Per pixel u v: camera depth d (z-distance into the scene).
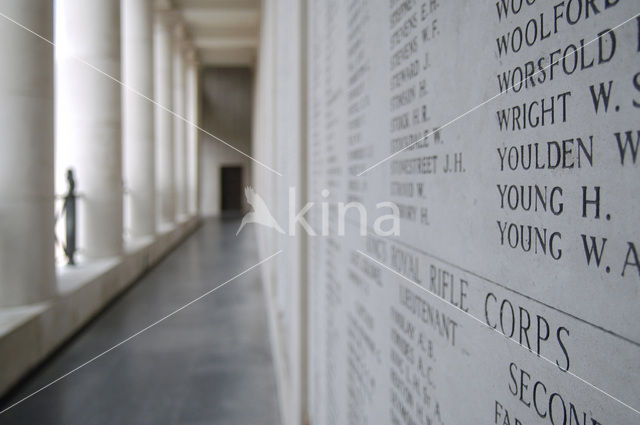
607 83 0.57
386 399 1.54
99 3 10.09
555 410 0.67
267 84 11.77
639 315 0.53
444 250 1.05
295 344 4.12
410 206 1.28
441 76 1.06
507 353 0.79
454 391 1.00
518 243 0.76
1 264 6.33
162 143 15.96
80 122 9.98
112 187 10.05
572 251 0.63
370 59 1.71
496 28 0.81
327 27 2.67
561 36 0.65
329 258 2.66
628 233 0.54
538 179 0.70
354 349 2.02
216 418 4.31
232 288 6.98
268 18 11.57
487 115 0.85
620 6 0.55
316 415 3.25
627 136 0.54
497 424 0.82
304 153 3.70
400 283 1.38
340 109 2.28
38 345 4.85
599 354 0.58
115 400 3.21
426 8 1.15
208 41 21.22
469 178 0.92
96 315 4.98
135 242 11.13
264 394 5.15
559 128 0.66
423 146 1.17
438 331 1.09
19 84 6.64
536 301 0.71
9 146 6.54
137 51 13.82
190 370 4.77
